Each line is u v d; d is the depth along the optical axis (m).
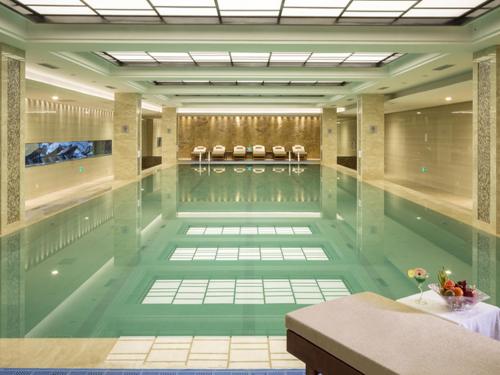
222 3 8.62
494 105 9.59
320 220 11.32
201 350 4.30
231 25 9.74
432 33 9.76
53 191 21.08
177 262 7.64
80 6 8.73
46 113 20.28
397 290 6.20
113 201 14.27
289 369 3.77
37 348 4.34
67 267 7.29
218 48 10.23
